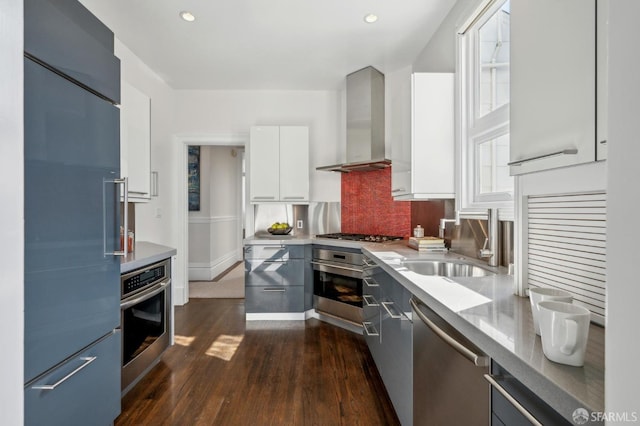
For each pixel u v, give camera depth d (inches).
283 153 143.2
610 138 16.2
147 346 83.9
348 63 128.6
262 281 133.1
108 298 58.1
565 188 38.6
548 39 37.3
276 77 142.3
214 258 218.5
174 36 109.0
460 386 38.9
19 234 36.0
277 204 153.3
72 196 49.0
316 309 134.0
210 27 103.3
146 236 134.5
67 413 48.8
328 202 154.5
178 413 72.4
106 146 57.4
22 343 36.3
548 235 43.7
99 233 55.5
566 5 34.2
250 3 90.8
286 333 119.6
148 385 83.9
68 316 48.3
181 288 157.2
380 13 95.7
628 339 15.4
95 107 54.4
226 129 157.5
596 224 36.2
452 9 92.5
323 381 85.7
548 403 24.1
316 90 157.2
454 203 92.5
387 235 137.9
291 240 132.0
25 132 40.6
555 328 26.3
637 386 14.9
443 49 99.1
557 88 35.9
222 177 236.5
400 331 63.6
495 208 70.3
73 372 49.1
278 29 104.4
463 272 77.5
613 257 15.9
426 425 49.4
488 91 81.9
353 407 74.4
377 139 134.0
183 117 157.4
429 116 87.7
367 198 145.2
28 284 41.2
